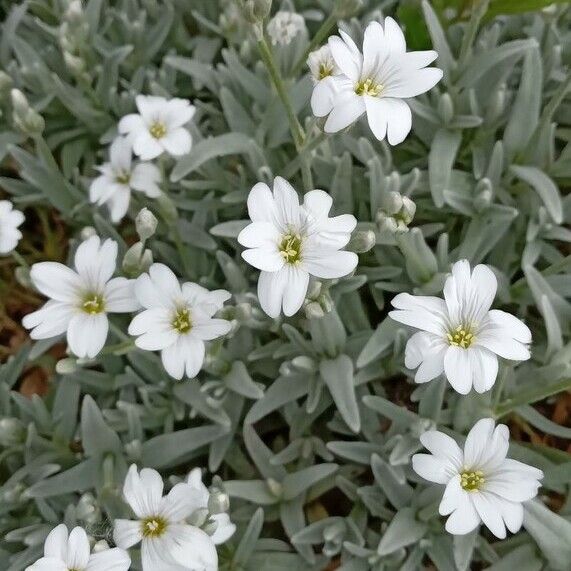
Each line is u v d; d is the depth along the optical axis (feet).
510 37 0.71
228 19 0.69
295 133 0.51
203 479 0.62
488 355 0.46
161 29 0.72
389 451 0.57
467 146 0.67
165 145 0.60
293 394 0.59
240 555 0.55
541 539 0.52
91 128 0.71
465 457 0.47
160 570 0.45
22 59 0.69
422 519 0.55
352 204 0.64
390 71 0.48
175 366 0.49
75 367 0.52
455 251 0.62
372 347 0.56
